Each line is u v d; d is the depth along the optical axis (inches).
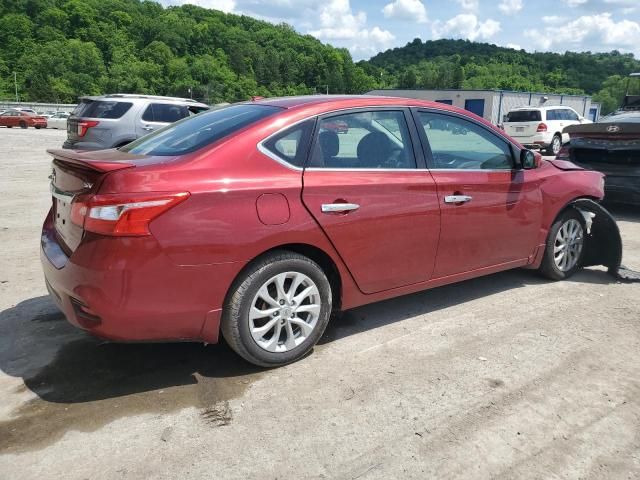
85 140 423.5
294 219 128.6
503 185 172.4
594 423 114.7
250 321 128.0
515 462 102.7
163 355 142.0
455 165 163.5
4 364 136.4
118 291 111.8
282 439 108.3
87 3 5452.8
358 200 139.1
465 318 168.4
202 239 117.0
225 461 102.0
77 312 118.0
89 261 111.9
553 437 110.0
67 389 125.3
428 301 183.0
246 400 121.9
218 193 118.6
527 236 184.4
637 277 203.2
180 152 127.6
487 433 111.0
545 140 821.9
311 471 99.7
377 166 146.1
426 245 155.4
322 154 137.3
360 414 116.9
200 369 135.2
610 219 200.5
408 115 156.7
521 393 125.6
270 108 141.8
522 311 174.2
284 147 132.0
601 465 102.1
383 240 145.5
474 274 172.7
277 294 131.7
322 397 123.2
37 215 308.7
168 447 105.6
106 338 116.6
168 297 116.3
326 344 149.8
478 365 138.3
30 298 179.6
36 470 98.8
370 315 170.6
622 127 298.0
